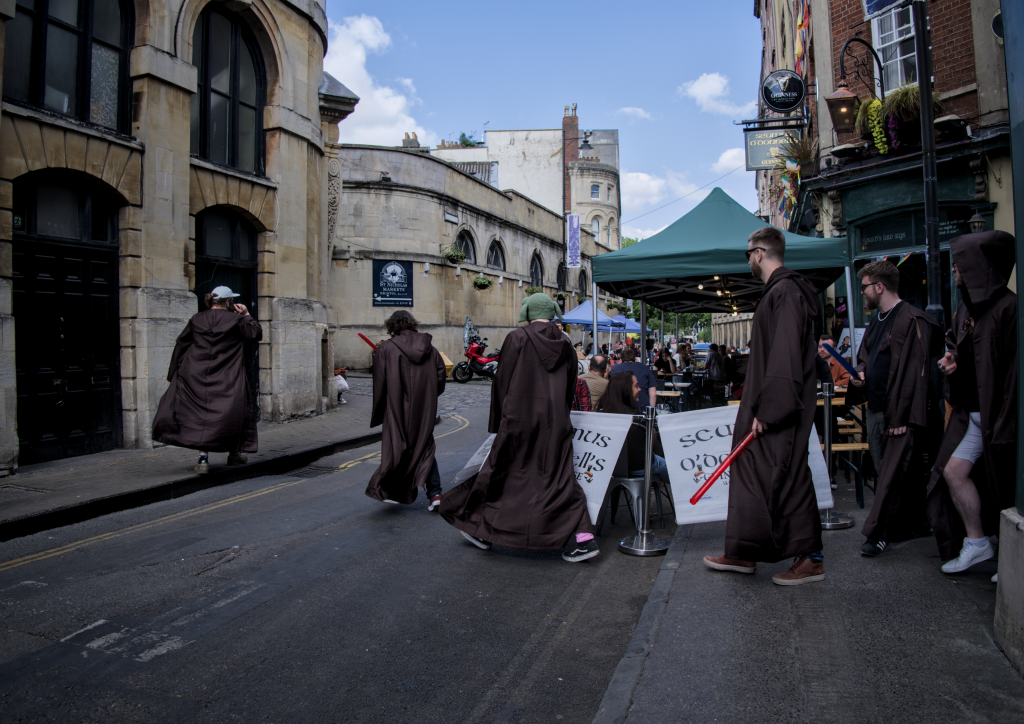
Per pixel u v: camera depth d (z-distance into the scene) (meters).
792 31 15.82
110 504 5.71
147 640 3.26
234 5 9.88
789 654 2.72
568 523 4.24
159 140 8.45
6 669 2.96
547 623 3.50
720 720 2.28
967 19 9.01
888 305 4.30
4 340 6.50
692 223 7.70
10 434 6.55
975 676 2.47
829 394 5.15
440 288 23.06
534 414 4.29
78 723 2.55
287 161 10.91
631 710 2.38
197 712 2.63
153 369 8.30
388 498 5.66
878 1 8.18
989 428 3.16
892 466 3.79
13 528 4.98
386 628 3.42
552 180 43.44
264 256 10.59
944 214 9.54
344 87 13.38
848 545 4.15
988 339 3.15
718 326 59.50
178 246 8.74
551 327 4.42
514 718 2.60
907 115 9.26
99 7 7.99
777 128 14.73
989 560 3.72
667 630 3.03
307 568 4.31
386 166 21.69
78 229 7.75
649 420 4.55
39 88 7.27
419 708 2.67
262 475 7.41
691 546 4.39
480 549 4.72
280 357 10.62
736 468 3.53
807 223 13.92
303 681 2.88
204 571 4.24
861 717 2.24
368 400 14.20
